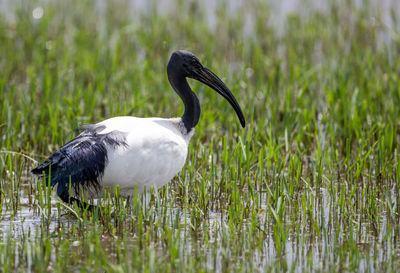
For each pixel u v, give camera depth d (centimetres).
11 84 1695
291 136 1384
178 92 1144
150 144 1013
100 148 984
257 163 1241
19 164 1257
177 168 1066
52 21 2412
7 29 2225
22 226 962
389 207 1035
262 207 1088
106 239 940
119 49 1970
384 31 2292
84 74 1730
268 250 910
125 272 820
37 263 825
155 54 2067
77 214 974
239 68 1931
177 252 859
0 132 1352
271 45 2148
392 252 900
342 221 1012
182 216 1047
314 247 923
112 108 1409
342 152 1354
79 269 840
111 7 2625
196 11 2609
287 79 1833
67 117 1393
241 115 1177
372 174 1217
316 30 2278
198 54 2086
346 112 1445
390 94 1562
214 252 892
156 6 2612
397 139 1422
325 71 1848
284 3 2698
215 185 1123
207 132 1425
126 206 1040
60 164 983
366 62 1819
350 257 862
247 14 2567
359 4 2652
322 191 1152
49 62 1880
